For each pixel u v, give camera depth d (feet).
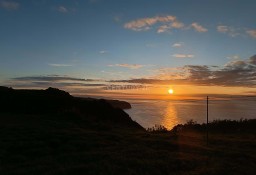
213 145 63.41
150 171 40.04
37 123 80.74
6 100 109.09
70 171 38.34
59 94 121.90
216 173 40.65
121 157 45.98
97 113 110.22
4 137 59.93
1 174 36.78
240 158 50.03
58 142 57.16
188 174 39.83
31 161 44.45
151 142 62.23
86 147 55.21
